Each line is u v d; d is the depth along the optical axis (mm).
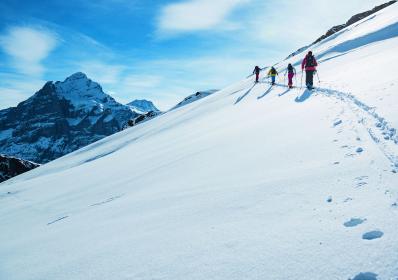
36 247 7605
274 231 4258
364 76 14969
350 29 50656
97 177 22141
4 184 55781
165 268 4148
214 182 7973
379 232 3467
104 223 7695
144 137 46719
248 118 18375
